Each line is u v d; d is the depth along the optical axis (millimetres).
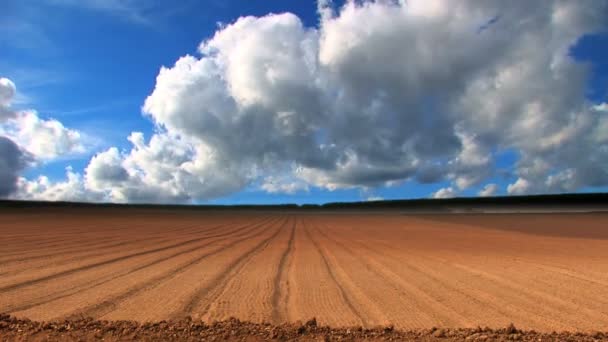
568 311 10391
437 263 19156
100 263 17594
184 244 27094
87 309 9828
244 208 140875
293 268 16969
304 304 10711
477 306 10781
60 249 22688
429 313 10008
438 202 134875
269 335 7234
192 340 6938
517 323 9258
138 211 104438
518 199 123000
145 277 14266
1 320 7863
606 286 13742
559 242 32844
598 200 111938
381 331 7719
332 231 46125
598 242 32938
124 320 8766
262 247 26109
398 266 17953
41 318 9000
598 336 7637
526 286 13633
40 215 72875
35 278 13883
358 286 13258
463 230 49906
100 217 72062
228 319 8859
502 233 44531
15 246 23938
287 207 146625
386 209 129625
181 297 11203
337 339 7125
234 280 13930
